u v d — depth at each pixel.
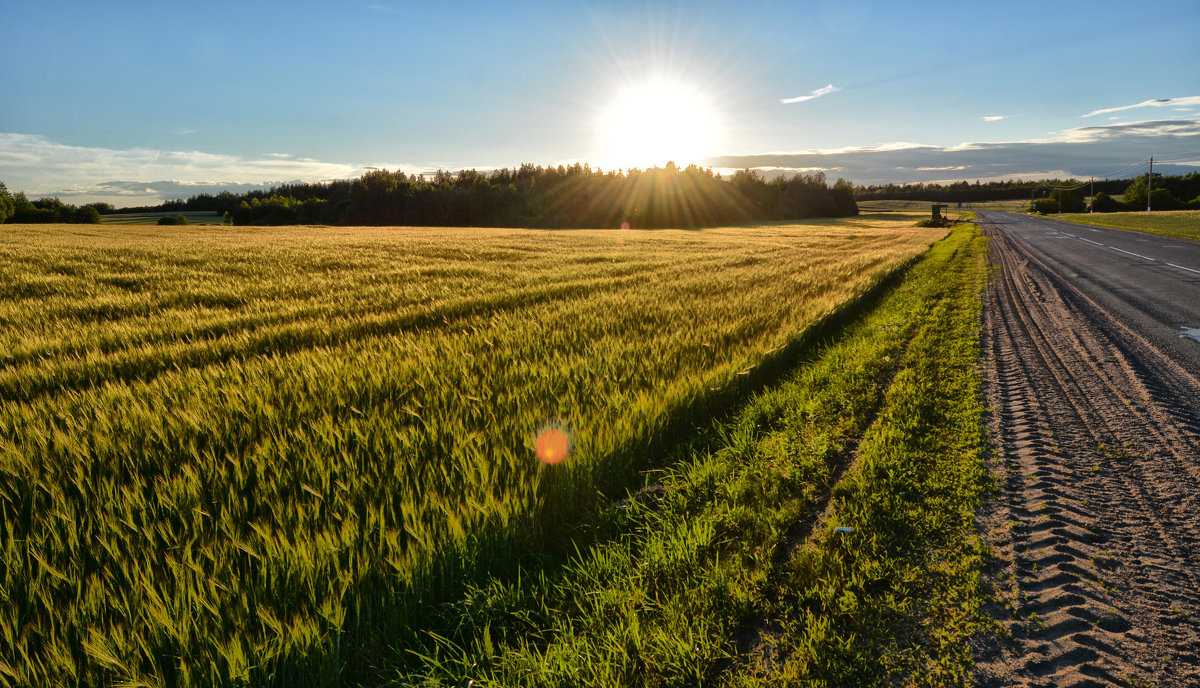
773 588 2.86
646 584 2.89
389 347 7.10
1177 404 5.47
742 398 6.04
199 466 3.55
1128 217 70.12
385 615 2.56
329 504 3.13
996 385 6.33
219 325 9.26
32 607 2.47
